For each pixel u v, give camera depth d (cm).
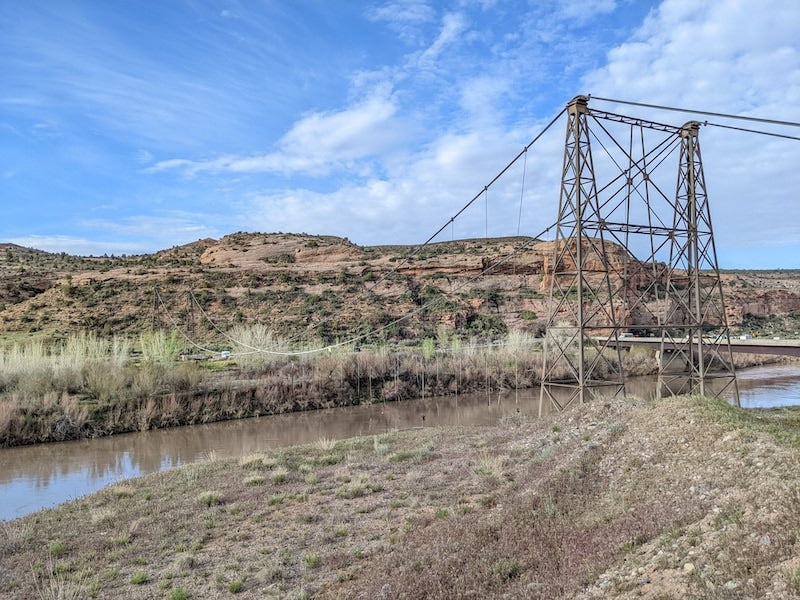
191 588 1279
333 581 1230
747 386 6147
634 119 3634
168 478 2458
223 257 12800
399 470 2286
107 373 4691
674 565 878
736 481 1159
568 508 1355
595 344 3275
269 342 6906
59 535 1727
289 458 2730
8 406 3938
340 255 12775
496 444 2497
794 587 705
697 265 3909
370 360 6159
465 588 1027
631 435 1747
